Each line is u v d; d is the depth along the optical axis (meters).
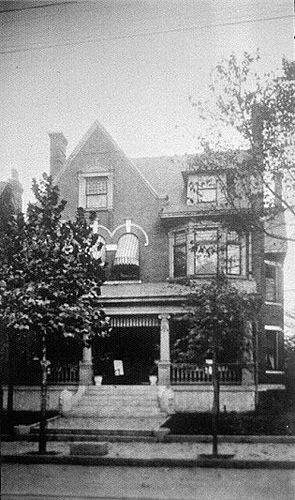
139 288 28.11
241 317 19.03
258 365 27.78
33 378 28.09
